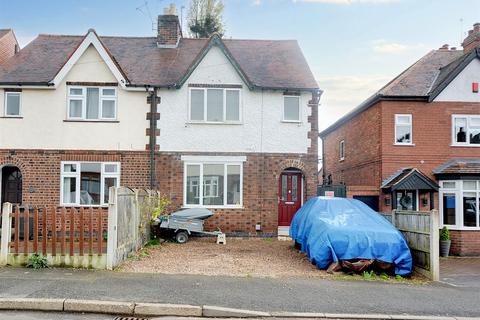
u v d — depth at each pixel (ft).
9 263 33.35
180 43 69.51
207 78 58.13
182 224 51.78
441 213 60.80
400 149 61.72
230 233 56.85
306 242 41.22
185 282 29.99
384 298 28.55
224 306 25.03
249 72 61.00
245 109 58.23
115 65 56.18
